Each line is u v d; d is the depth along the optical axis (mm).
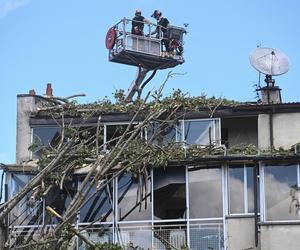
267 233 32906
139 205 35281
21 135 39500
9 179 35938
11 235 33375
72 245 34031
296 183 33938
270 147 35188
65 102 39312
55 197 35438
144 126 33250
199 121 37312
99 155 32625
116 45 44594
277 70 39562
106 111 38250
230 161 34906
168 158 35031
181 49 45500
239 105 36906
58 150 32000
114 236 34969
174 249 33656
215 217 34500
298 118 36156
